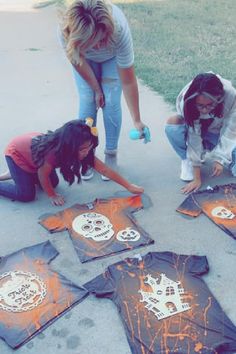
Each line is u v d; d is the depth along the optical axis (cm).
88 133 235
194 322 181
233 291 196
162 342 173
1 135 348
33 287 203
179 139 268
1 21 752
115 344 175
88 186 279
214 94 234
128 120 361
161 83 430
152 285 199
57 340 179
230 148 268
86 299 195
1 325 185
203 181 277
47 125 363
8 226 246
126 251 223
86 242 229
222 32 587
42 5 862
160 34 589
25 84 458
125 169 295
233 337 174
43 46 591
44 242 231
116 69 268
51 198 262
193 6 738
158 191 270
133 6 755
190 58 494
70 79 466
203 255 217
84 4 213
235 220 239
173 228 238
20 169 254
